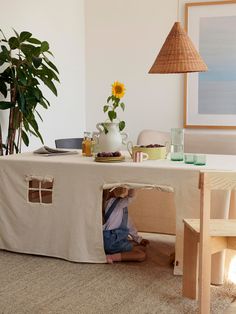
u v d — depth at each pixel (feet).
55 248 10.80
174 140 10.53
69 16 18.01
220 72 17.33
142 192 11.97
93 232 10.43
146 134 13.92
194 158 10.01
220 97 17.42
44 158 11.00
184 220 8.75
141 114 18.52
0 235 11.25
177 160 10.50
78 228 10.48
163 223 11.89
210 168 9.54
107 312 8.19
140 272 10.05
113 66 18.71
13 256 11.03
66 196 10.55
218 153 13.32
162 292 9.03
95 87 19.04
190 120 17.87
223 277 9.60
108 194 10.99
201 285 7.76
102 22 18.72
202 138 13.50
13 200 11.02
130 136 18.71
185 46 10.53
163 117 18.24
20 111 13.85
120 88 11.11
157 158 10.76
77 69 18.66
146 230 12.08
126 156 11.24
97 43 18.85
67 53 17.93
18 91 13.55
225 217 9.53
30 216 10.93
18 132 14.78
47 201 11.28
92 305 8.46
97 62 18.92
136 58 18.38
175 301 8.63
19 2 15.37
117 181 10.12
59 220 10.68
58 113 17.58
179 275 9.84
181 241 9.76
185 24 17.54
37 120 16.42
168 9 17.79
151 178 9.85
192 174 9.53
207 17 17.28
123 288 9.21
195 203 9.57
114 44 18.63
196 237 8.27
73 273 9.98
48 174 10.66
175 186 9.68
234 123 17.34
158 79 18.17
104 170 10.18
